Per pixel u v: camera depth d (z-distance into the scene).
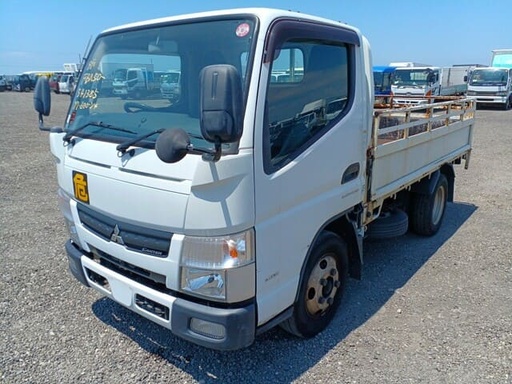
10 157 10.41
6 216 5.99
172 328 2.48
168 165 2.31
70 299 3.74
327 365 2.91
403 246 4.98
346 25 3.04
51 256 4.63
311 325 3.13
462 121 5.68
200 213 2.24
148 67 2.78
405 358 2.97
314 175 2.76
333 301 3.32
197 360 2.95
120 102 2.85
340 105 3.01
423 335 3.23
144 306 2.62
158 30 2.79
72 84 4.33
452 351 3.04
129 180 2.48
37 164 9.61
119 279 2.72
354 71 3.09
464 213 6.21
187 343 3.14
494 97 23.97
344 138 3.02
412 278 4.18
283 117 2.49
